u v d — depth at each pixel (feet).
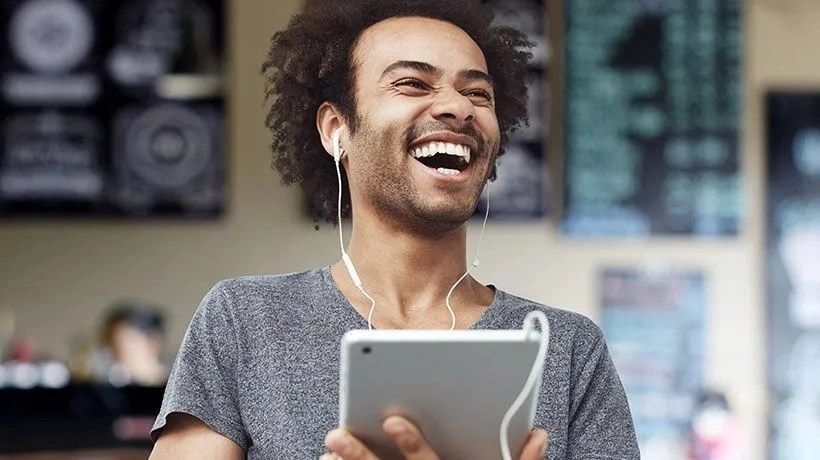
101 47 17.29
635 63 17.44
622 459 5.00
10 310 17.01
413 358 4.10
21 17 17.22
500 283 17.34
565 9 17.46
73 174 17.19
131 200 17.21
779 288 17.42
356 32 5.32
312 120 5.66
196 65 17.31
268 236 17.26
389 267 5.13
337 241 17.26
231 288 5.13
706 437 16.85
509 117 5.99
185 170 17.24
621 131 17.43
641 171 17.42
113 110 17.25
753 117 17.66
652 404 17.25
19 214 17.12
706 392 17.08
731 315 17.40
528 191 17.29
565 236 17.39
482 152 5.04
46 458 11.78
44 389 11.98
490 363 4.16
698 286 17.37
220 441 4.81
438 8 5.52
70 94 17.22
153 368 16.08
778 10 17.72
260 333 4.95
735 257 17.46
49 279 17.10
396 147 4.97
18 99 17.20
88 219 17.20
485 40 5.78
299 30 5.64
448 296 5.16
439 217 4.96
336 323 4.99
